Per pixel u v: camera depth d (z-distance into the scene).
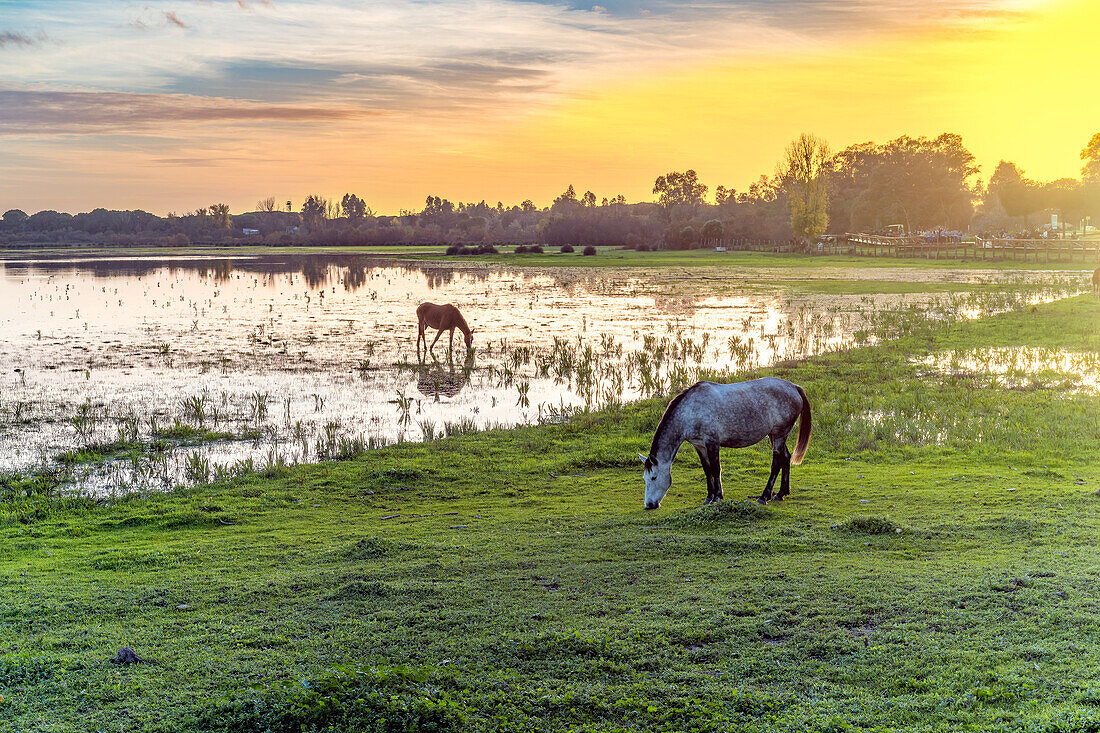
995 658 6.29
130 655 6.88
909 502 11.34
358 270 84.12
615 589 8.16
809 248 103.19
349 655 6.89
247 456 16.17
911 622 7.04
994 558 8.62
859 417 17.33
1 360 27.16
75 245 183.62
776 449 11.87
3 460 15.91
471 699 6.03
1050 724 5.13
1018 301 40.03
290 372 25.19
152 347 30.09
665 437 11.46
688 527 10.34
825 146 103.50
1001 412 17.25
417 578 8.77
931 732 5.32
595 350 28.92
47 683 6.48
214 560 9.86
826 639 6.80
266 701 5.95
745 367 24.45
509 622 7.43
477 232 182.12
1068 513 10.25
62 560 10.10
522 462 15.09
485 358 27.64
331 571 9.09
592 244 154.50
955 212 131.75
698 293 50.88
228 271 83.50
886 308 40.03
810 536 9.72
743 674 6.34
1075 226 113.69
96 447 16.72
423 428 18.08
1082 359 23.33
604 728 5.64
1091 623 6.73
